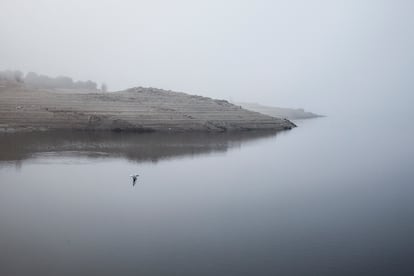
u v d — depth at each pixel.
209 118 65.12
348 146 52.44
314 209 22.72
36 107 55.03
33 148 38.25
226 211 21.91
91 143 42.56
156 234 18.22
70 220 19.69
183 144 45.78
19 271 14.48
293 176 31.72
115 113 57.12
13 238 17.38
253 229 19.22
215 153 41.38
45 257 15.62
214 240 17.72
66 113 54.44
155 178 29.03
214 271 14.85
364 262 15.86
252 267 15.23
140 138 48.34
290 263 15.63
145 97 69.19
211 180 29.19
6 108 53.16
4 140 41.75
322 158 41.44
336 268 15.33
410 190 27.72
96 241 17.25
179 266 15.16
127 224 19.39
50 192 24.41
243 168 34.25
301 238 18.22
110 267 14.93
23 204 22.00
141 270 14.76
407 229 19.61
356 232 19.09
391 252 16.83
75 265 15.02
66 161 33.50
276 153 43.75
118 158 35.59
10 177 27.70
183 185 27.33
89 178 28.16
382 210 22.77
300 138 60.66
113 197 23.86
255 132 66.06
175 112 63.09
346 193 26.61
